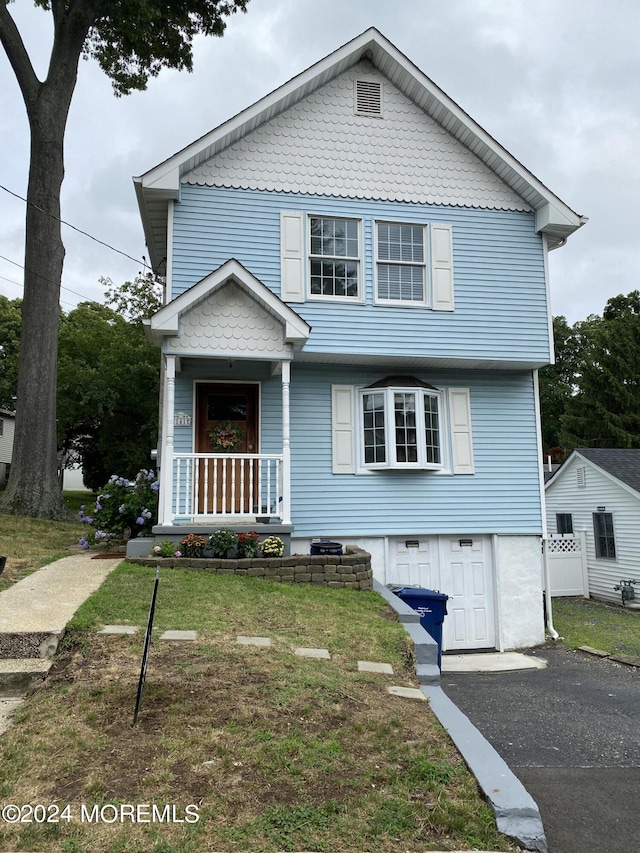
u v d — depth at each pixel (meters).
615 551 18.23
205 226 10.31
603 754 5.15
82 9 14.72
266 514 9.20
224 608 6.48
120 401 26.47
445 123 11.40
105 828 2.87
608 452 20.12
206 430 10.54
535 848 3.14
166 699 4.17
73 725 3.79
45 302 14.35
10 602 5.92
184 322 9.12
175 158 9.95
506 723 6.21
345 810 3.18
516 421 11.79
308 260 10.65
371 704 4.54
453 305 11.11
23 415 14.12
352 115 11.14
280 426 10.62
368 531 10.80
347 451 10.95
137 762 3.42
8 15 14.44
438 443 11.39
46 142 14.54
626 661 9.99
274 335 9.35
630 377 31.02
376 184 11.09
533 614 11.51
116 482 10.43
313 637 5.94
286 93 10.57
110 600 6.21
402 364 11.28
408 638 6.23
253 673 4.75
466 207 11.44
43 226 14.40
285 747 3.70
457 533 11.18
